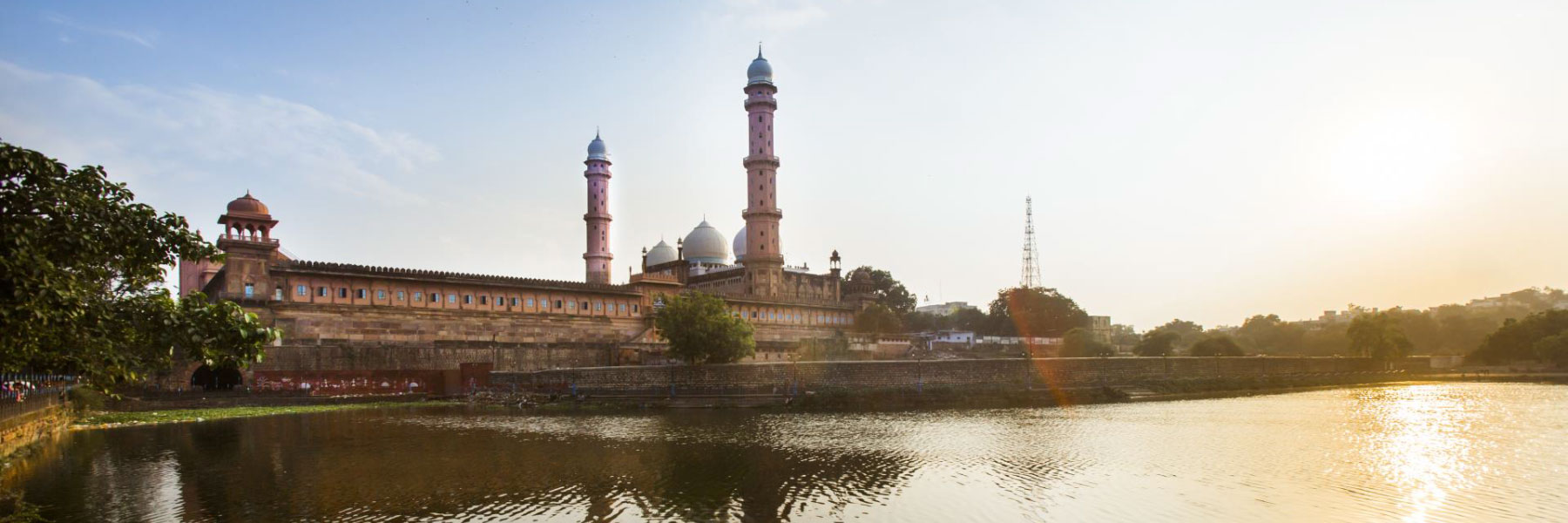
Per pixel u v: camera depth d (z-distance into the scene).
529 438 53.56
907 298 182.88
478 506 32.84
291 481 37.91
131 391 72.94
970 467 41.28
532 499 34.28
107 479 38.28
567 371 84.56
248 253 88.94
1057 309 157.75
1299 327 186.50
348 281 95.69
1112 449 47.25
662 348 109.19
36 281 21.08
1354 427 57.59
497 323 107.19
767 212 137.25
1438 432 53.97
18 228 21.12
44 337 23.52
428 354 89.31
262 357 27.27
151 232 26.00
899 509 32.28
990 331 162.00
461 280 104.06
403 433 55.66
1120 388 92.31
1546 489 35.28
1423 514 30.95
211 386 80.50
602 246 141.62
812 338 134.00
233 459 44.03
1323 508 31.91
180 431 56.47
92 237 23.52
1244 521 30.12
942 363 84.75
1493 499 33.50
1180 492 35.00
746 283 138.25
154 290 27.12
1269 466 40.97
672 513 31.81
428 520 30.64
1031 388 85.44
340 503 33.44
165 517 31.12
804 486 36.91
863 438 53.38
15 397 45.19
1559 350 128.38
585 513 31.77
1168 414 69.12
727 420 65.50
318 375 81.69
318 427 59.59
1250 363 110.75
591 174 142.12
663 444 50.47
